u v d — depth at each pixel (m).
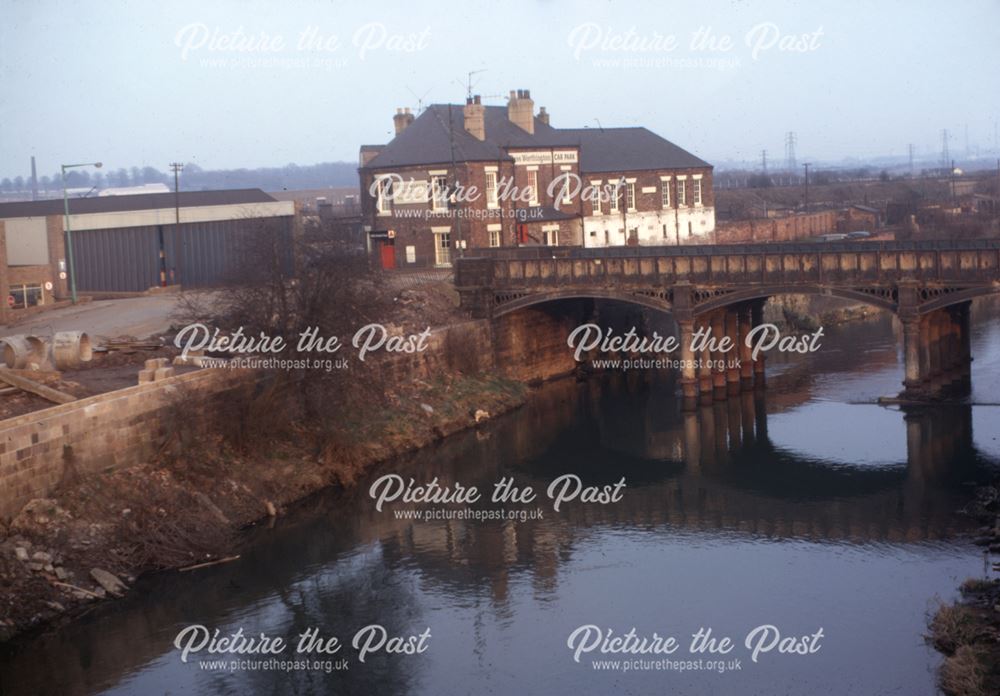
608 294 66.81
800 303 94.81
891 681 30.58
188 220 85.00
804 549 41.69
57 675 32.50
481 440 59.69
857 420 60.31
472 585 39.31
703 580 39.03
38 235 79.12
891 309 60.22
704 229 118.44
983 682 29.08
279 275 52.34
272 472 48.78
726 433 60.03
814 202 187.75
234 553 42.19
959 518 44.06
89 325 64.62
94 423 41.53
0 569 35.75
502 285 69.88
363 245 89.69
